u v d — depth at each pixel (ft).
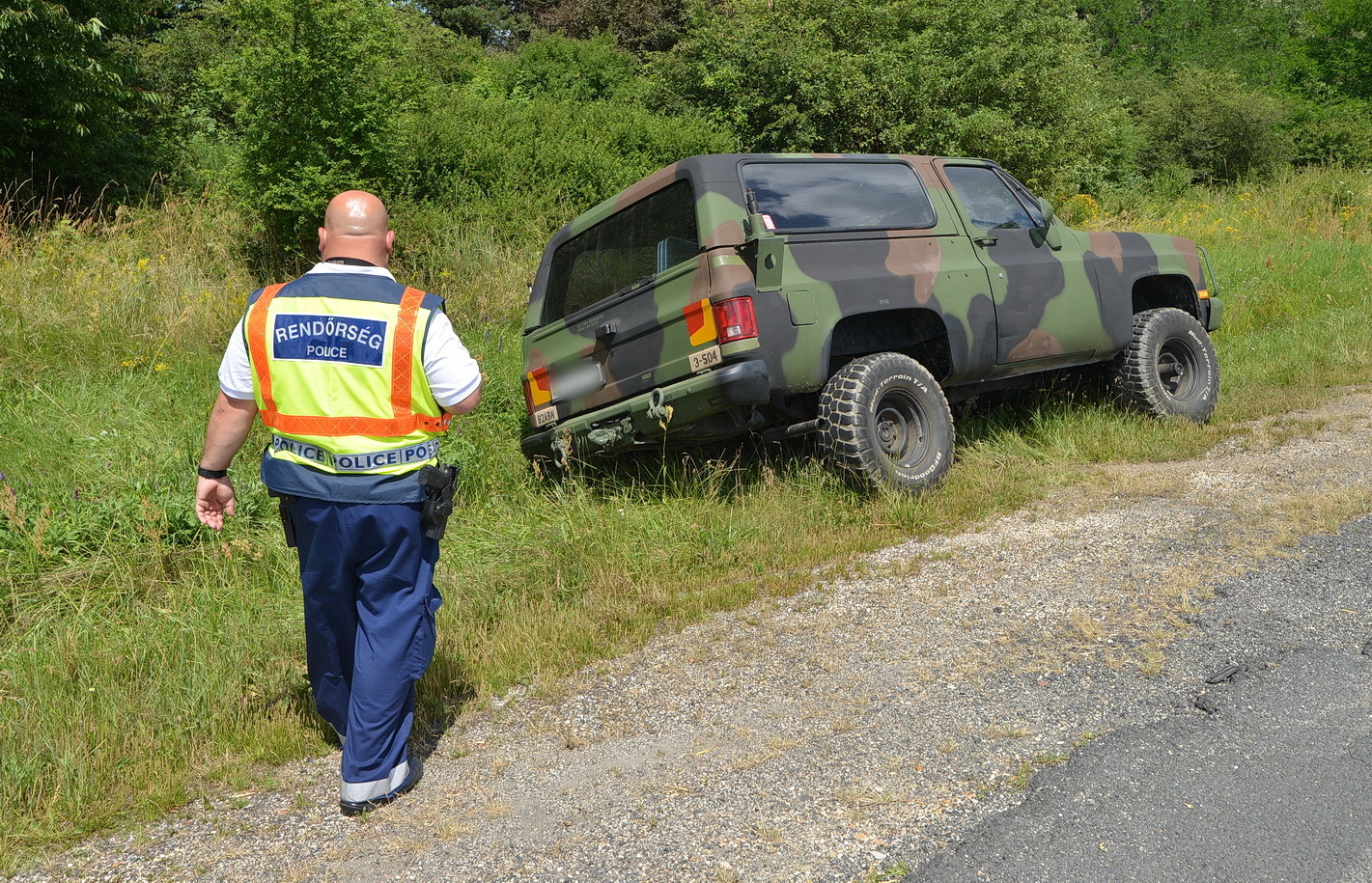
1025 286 18.04
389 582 8.44
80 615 12.50
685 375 15.05
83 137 33.12
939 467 16.29
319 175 27.20
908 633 11.20
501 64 65.98
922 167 17.79
